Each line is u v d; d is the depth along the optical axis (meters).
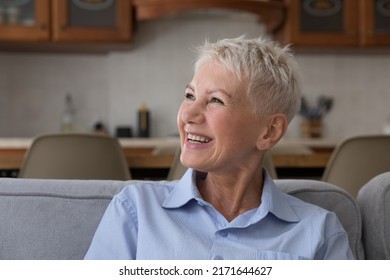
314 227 1.05
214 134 1.02
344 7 4.02
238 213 1.10
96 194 1.16
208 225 1.04
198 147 1.03
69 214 1.14
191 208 1.06
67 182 1.20
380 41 4.03
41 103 4.21
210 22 4.27
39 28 3.80
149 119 4.19
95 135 2.24
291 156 2.33
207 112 1.03
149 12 3.84
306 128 4.27
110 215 1.06
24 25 3.79
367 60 4.39
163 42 4.23
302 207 1.10
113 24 3.88
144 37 4.22
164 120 4.25
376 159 2.20
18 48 4.07
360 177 2.21
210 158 1.03
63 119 4.19
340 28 4.03
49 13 3.81
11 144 2.92
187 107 1.04
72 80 4.24
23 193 1.15
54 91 4.23
